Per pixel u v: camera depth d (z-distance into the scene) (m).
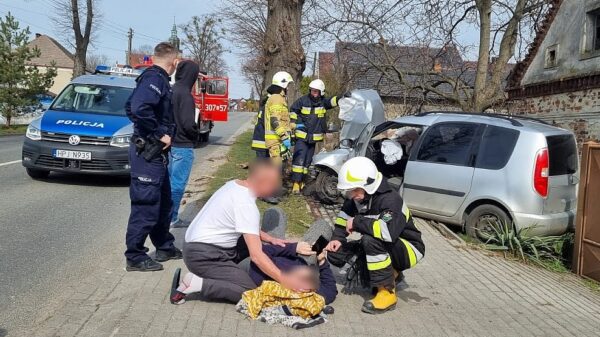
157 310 4.30
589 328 4.73
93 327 3.93
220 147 19.02
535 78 17.27
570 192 7.62
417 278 5.75
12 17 24.09
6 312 4.21
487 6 14.52
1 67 23.72
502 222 7.37
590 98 14.31
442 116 8.33
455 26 15.44
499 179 7.37
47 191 9.18
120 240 6.41
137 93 4.87
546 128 7.56
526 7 14.60
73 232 6.70
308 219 7.93
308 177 9.60
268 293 4.27
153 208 5.09
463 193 7.67
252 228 4.27
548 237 7.29
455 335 4.28
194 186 10.05
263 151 9.02
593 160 6.63
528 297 5.45
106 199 8.81
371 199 4.65
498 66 15.02
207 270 4.41
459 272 6.09
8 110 24.17
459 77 16.34
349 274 5.05
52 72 25.41
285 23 10.90
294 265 4.52
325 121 9.54
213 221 4.37
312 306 4.22
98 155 9.41
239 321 4.21
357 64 16.70
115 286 4.79
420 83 16.33
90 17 31.97
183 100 6.28
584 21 15.02
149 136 4.93
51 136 9.54
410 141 8.66
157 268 5.23
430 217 8.12
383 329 4.28
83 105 10.64
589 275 6.59
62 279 5.00
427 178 8.03
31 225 6.92
